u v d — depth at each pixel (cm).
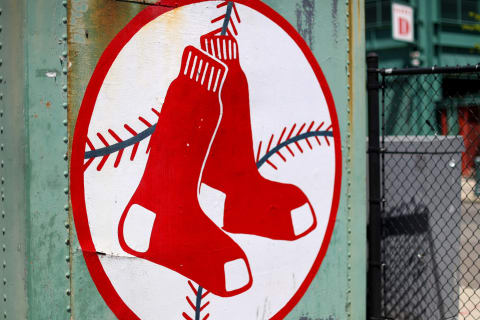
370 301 614
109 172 386
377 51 3472
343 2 536
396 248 676
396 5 3059
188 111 424
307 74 506
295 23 496
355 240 544
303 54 503
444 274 679
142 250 399
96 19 380
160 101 409
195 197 427
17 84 360
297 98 498
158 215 407
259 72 470
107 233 385
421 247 669
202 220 430
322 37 518
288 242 488
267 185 474
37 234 358
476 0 3391
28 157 355
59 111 367
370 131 619
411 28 3133
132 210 396
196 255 427
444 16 3297
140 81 399
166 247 411
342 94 537
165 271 410
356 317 541
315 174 512
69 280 370
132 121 395
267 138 475
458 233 697
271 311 475
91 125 378
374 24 3462
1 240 377
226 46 447
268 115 476
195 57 427
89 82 377
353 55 543
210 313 436
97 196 381
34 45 359
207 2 434
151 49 404
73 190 371
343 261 534
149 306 403
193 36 426
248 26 462
